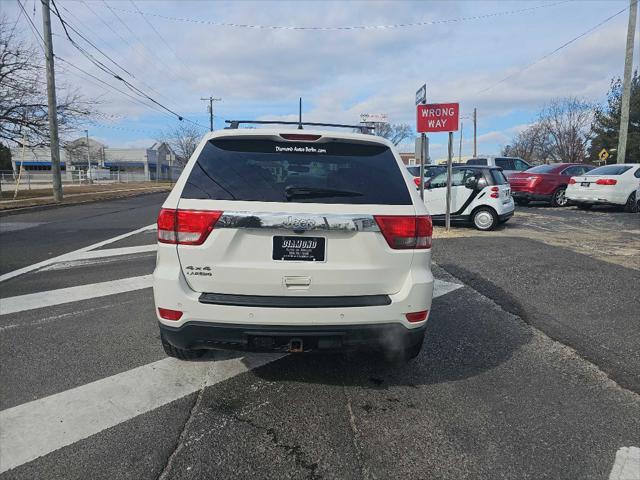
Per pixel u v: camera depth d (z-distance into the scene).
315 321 2.89
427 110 10.18
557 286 5.97
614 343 4.20
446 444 2.70
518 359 3.88
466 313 5.02
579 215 13.69
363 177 3.06
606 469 2.48
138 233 10.97
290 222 2.85
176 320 2.94
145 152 78.50
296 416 2.98
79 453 2.59
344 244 2.93
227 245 2.88
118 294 5.75
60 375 3.54
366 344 3.00
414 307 3.01
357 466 2.50
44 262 7.59
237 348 3.01
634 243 8.87
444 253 7.99
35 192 28.12
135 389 3.32
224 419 2.94
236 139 3.14
